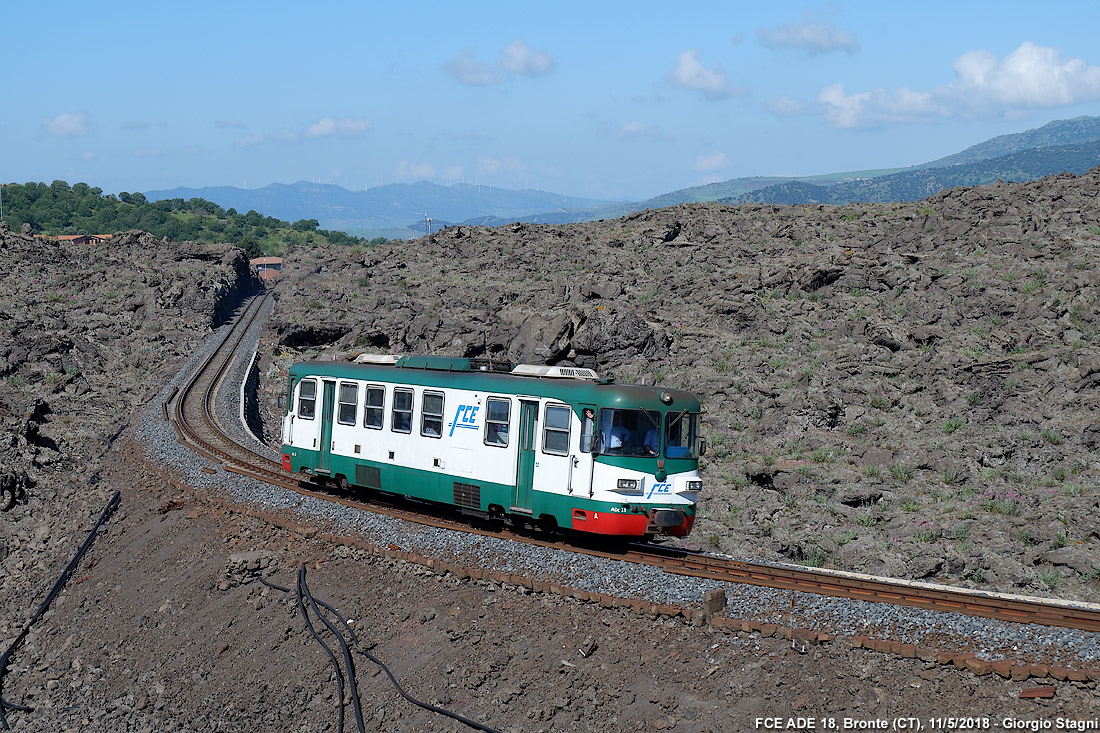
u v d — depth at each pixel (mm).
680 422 21500
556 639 17406
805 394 41719
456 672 17219
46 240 99312
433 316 60656
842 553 28266
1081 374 37750
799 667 14930
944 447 36062
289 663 19078
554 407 21375
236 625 21078
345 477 27141
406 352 58906
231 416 47875
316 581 22047
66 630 23797
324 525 24859
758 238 72812
